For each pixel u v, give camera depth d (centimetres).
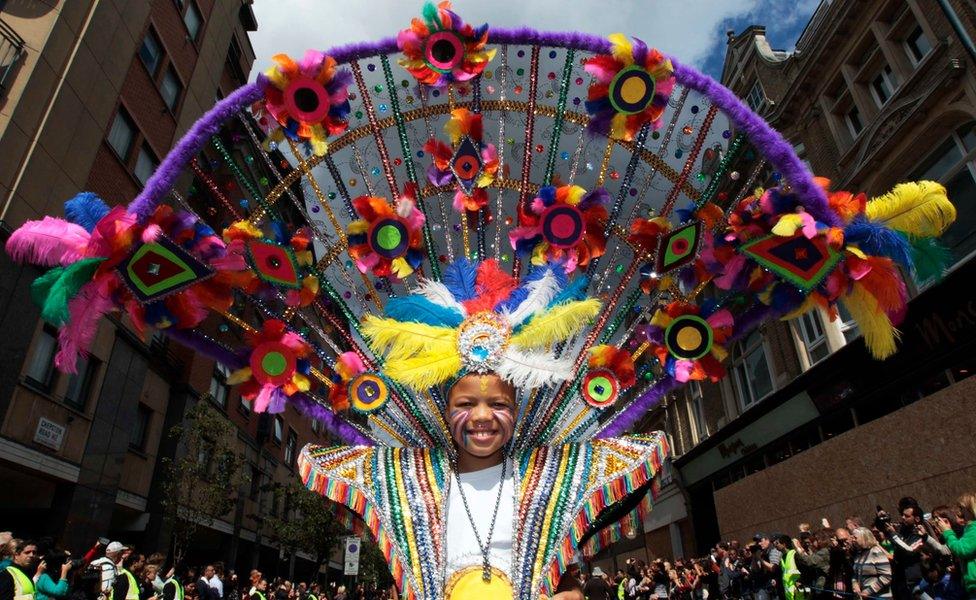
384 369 238
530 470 236
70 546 1146
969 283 815
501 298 252
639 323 257
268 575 2564
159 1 1455
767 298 253
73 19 1141
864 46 1200
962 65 914
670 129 250
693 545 1841
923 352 928
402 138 267
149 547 1451
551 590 209
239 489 1977
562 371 229
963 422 829
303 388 246
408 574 212
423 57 256
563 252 262
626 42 244
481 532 223
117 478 1326
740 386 1603
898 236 233
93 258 226
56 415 1116
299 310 254
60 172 1095
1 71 1026
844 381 1102
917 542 544
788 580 768
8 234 981
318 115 253
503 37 259
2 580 519
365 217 254
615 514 241
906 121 1016
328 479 232
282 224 249
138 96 1362
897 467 948
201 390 1745
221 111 247
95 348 1260
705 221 244
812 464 1174
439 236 294
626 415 254
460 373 236
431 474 237
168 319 243
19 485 1153
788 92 1393
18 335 996
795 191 237
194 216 240
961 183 959
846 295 244
